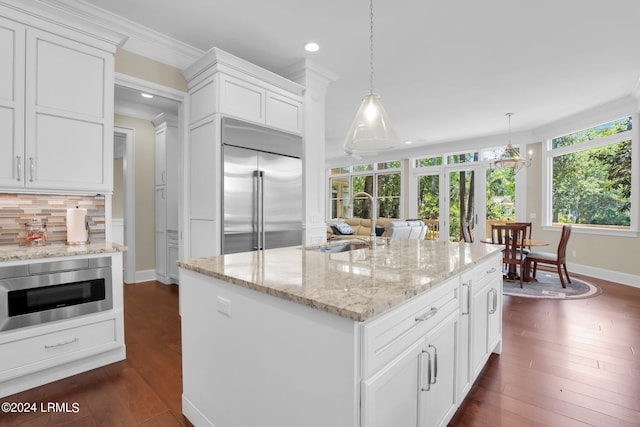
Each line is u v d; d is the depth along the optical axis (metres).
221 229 2.89
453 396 1.63
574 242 5.57
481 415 1.75
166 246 4.61
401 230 5.31
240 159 3.02
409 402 1.23
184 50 3.14
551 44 3.07
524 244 4.68
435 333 1.42
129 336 2.79
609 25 2.74
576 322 3.16
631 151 4.66
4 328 1.88
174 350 2.53
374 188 9.02
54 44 2.24
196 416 1.65
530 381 2.09
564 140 5.81
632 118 4.63
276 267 1.58
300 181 3.59
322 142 3.84
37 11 2.15
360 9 2.54
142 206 4.76
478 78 3.86
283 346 1.19
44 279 2.02
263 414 1.28
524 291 4.31
